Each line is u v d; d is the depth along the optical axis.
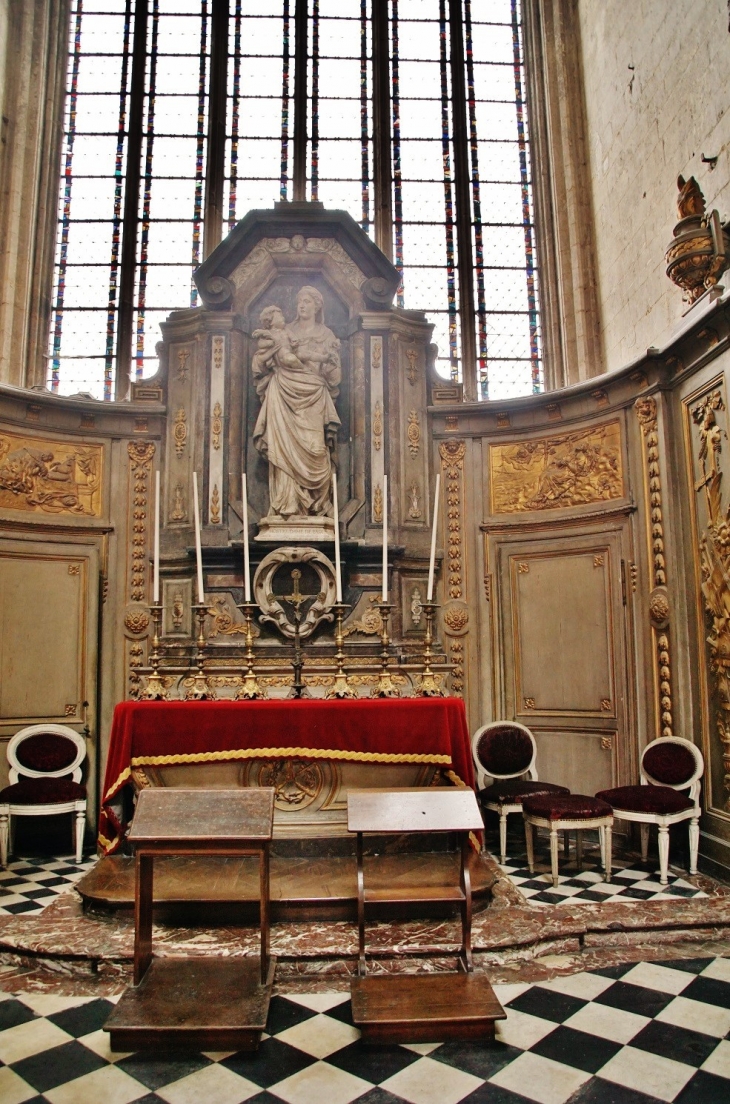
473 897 4.50
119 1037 3.27
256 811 3.76
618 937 4.37
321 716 4.91
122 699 7.09
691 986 3.85
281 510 6.66
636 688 6.41
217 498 6.89
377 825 3.79
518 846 6.51
